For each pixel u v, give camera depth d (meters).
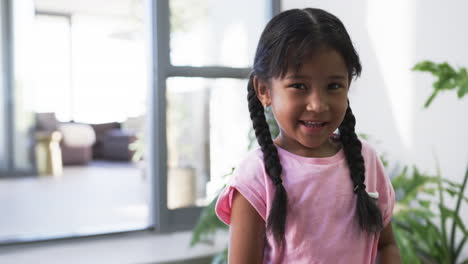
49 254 3.10
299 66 0.71
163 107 3.45
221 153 3.67
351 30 3.26
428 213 2.24
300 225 0.77
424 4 2.71
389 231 0.92
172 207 3.55
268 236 0.78
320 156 0.82
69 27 8.72
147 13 3.51
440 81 2.06
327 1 3.42
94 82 9.15
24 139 6.30
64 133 8.45
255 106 0.85
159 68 3.42
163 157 3.48
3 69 5.67
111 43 9.04
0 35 5.54
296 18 0.74
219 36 3.61
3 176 6.36
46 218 4.50
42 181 6.60
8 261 2.96
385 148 3.03
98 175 7.38
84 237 3.40
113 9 8.80
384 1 2.98
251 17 3.71
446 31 2.57
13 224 4.24
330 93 0.73
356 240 0.78
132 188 6.23
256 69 0.79
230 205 0.82
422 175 2.46
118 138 9.35
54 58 8.35
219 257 2.48
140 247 3.22
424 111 2.73
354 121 0.85
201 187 3.62
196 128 3.59
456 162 2.54
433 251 2.27
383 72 3.02
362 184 0.79
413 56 2.79
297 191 0.78
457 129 2.53
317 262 0.77
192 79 3.54
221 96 3.65
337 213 0.78
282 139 0.84
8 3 5.50
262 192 0.78
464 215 2.51
